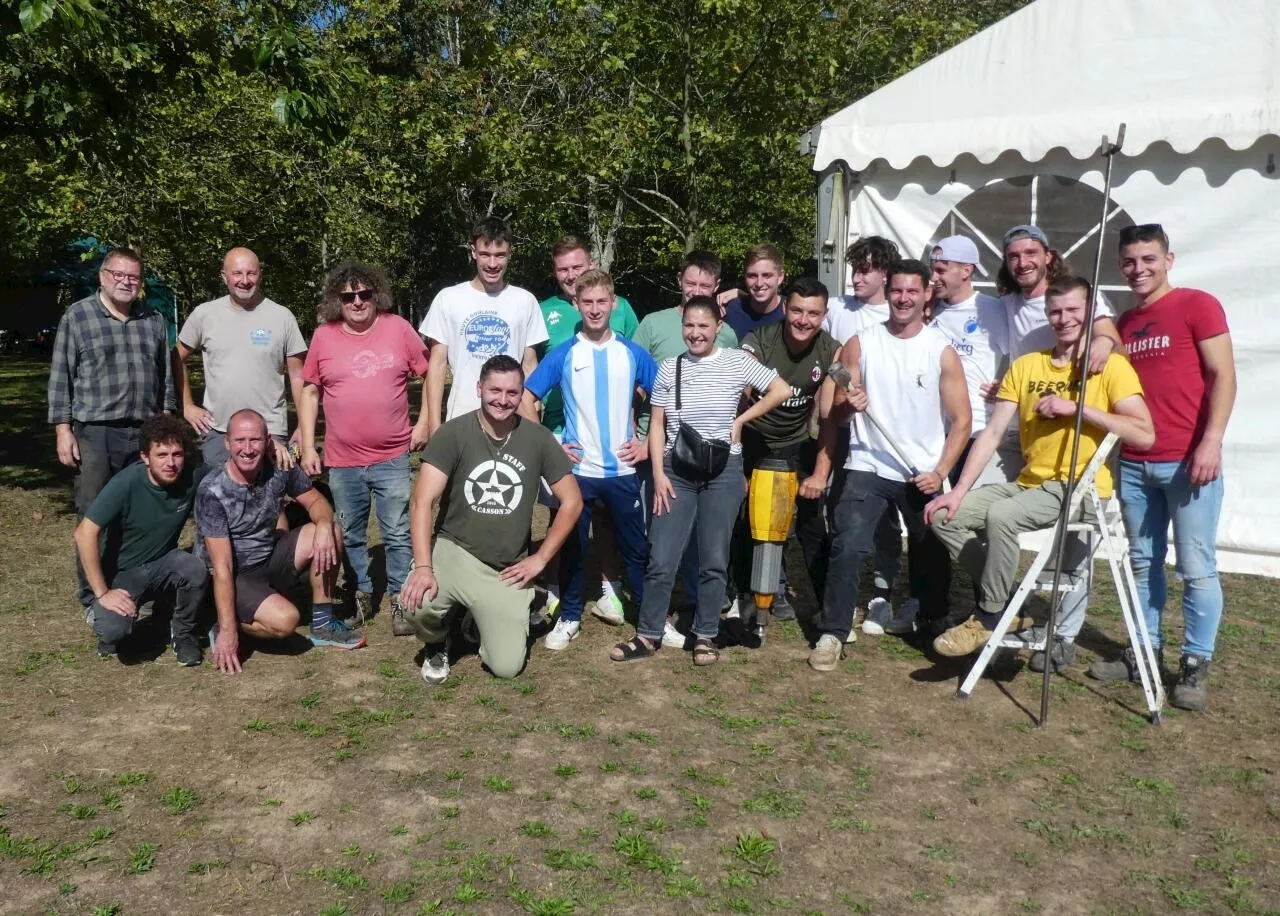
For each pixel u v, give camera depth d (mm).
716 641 5445
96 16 6766
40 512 8719
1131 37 6594
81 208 12875
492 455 4855
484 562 4910
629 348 5273
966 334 5555
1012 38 6941
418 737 4297
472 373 5512
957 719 4520
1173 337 4586
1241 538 6723
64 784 3859
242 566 5129
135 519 5035
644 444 5312
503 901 3191
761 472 5168
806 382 5379
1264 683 4922
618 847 3467
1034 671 5051
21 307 33062
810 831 3615
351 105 11180
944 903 3227
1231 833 3619
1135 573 4863
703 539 5109
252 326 5750
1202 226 6613
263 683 4855
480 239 5457
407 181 15297
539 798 3803
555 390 5824
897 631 5605
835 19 14242
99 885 3242
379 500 5527
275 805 3734
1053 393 4609
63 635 5477
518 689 4820
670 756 4156
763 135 13766
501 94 15531
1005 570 4637
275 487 5066
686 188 14555
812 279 5223
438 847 3479
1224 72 6379
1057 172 6914
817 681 4941
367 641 5449
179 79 9547
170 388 6082
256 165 13539
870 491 5012
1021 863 3443
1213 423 4465
